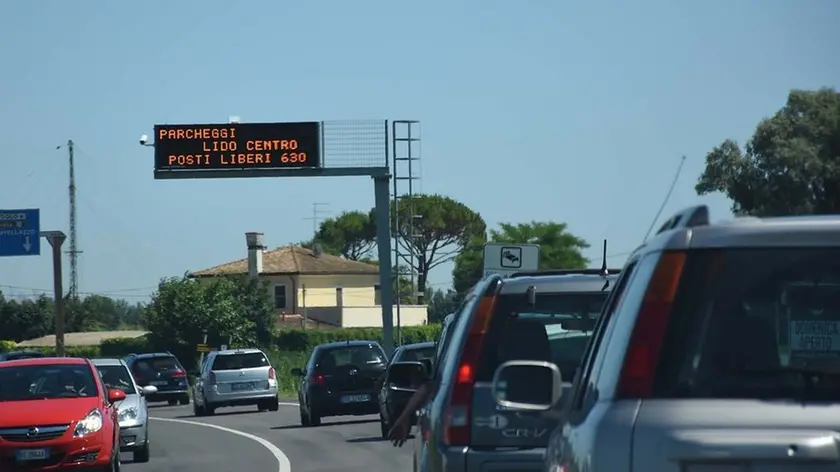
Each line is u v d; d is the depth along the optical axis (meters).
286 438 73.69
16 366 51.84
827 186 52.53
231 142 118.56
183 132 118.44
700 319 11.70
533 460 22.55
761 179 53.25
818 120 53.09
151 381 133.62
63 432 48.12
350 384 83.75
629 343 11.73
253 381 109.44
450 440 23.02
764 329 11.71
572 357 24.20
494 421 22.89
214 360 109.62
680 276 11.76
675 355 11.59
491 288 23.94
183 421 100.25
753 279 11.71
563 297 23.98
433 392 25.66
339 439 70.69
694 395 11.41
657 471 10.89
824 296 12.70
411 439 68.19
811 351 12.81
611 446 11.24
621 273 15.43
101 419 49.19
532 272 25.34
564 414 15.16
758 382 11.42
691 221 12.09
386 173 119.00
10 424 47.88
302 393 86.06
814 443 10.45
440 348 33.66
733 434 10.73
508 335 23.52
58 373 51.59
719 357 11.56
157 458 63.69
